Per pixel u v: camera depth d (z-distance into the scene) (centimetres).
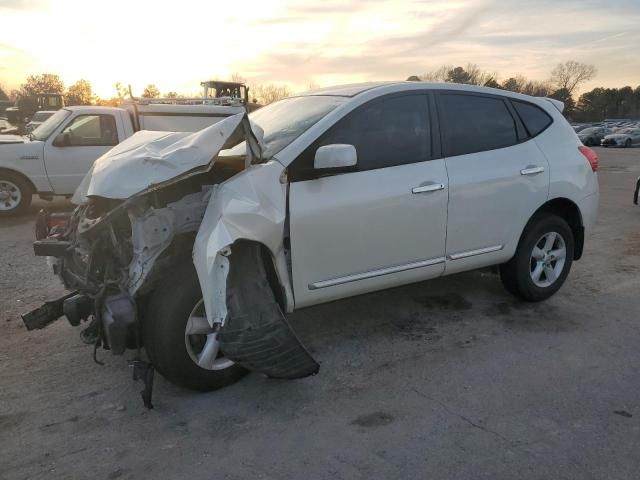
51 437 302
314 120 381
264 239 329
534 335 429
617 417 317
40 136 927
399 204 388
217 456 285
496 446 290
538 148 470
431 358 391
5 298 514
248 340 320
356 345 412
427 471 271
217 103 1056
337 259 372
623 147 3694
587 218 506
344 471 272
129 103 962
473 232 432
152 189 319
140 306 331
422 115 413
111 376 369
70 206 1038
